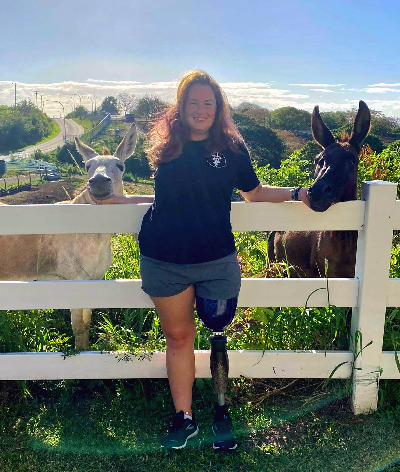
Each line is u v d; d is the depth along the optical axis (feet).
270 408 10.32
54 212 9.48
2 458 9.01
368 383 10.00
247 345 11.00
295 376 10.30
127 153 15.35
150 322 13.42
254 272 13.98
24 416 10.27
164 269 8.35
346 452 9.04
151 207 8.71
